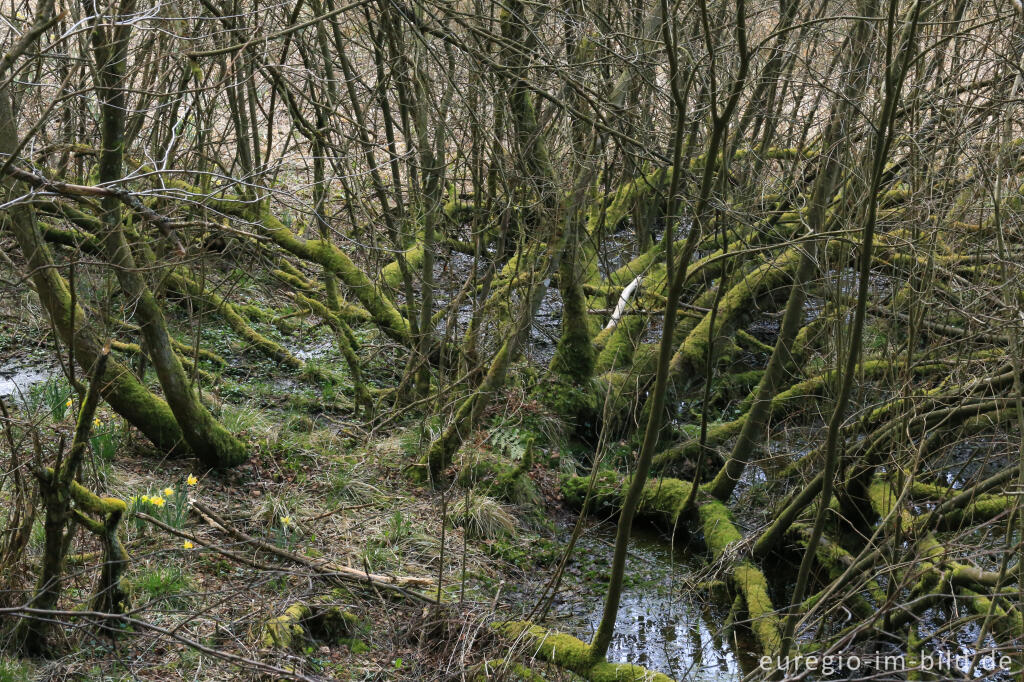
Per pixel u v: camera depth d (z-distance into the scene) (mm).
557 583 5590
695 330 9195
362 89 9008
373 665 5109
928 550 5211
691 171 7770
